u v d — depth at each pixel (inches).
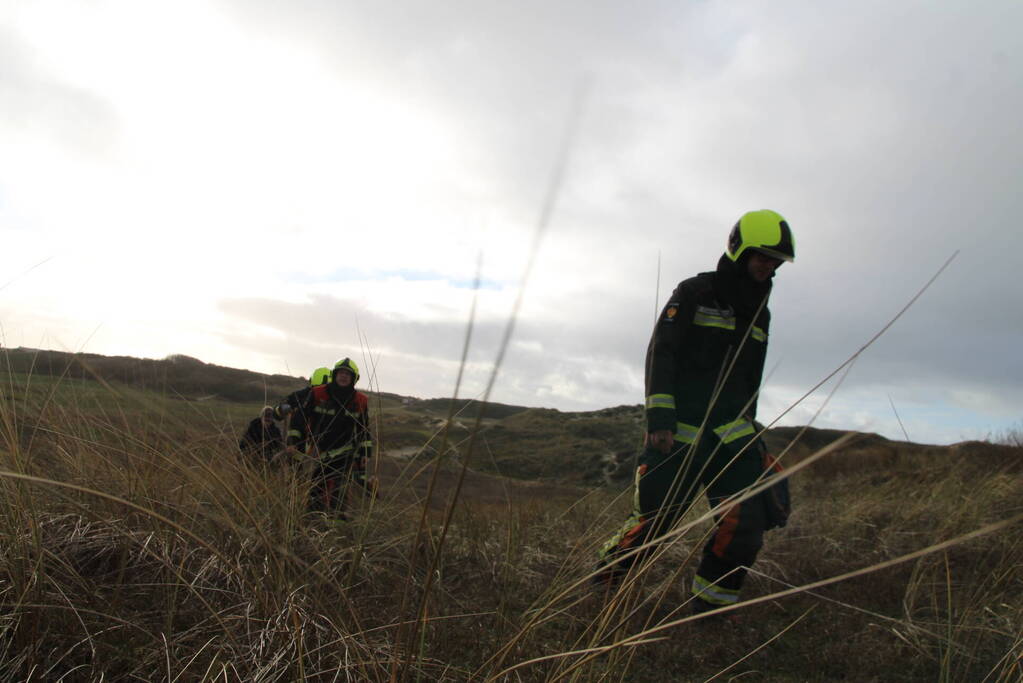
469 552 137.7
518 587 124.8
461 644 90.7
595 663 81.8
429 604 94.4
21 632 70.2
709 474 126.2
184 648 74.8
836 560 162.1
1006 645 99.8
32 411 93.6
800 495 277.3
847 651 106.5
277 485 108.4
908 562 155.9
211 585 89.1
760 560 161.5
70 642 72.2
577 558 104.5
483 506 155.6
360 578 102.0
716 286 130.7
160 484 97.1
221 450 104.0
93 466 97.4
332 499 124.5
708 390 129.8
